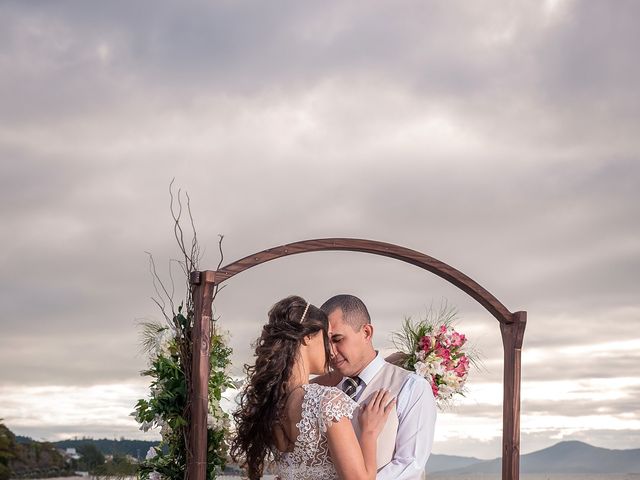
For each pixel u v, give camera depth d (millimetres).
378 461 3691
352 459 2820
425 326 5031
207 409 4066
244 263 4242
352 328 3988
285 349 3016
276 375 2996
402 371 4012
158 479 4172
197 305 4098
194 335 4074
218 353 4340
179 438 4184
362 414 3197
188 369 4109
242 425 3119
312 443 2889
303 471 2916
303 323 3066
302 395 2949
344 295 4078
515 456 5051
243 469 3238
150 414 4195
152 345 4262
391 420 3744
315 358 3115
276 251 4336
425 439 3838
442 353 4891
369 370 4008
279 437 3014
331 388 2930
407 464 3732
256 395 3018
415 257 4828
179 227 4266
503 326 5141
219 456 4250
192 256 4230
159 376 4203
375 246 4664
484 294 5055
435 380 4930
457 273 5000
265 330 3086
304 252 4430
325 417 2855
